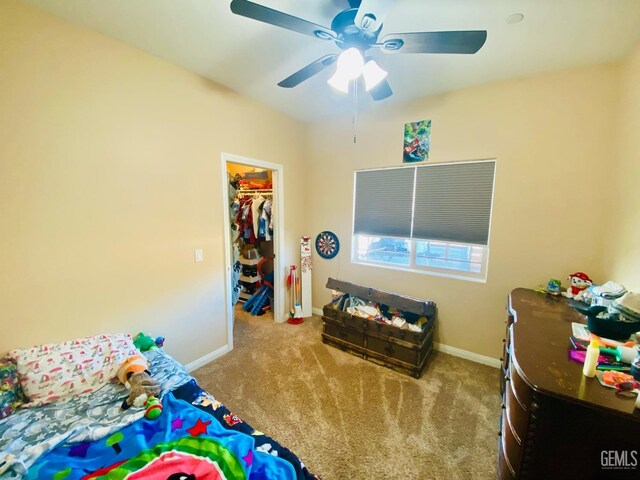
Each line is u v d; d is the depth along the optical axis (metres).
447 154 2.50
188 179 2.23
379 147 2.89
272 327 3.26
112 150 1.78
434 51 1.31
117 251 1.86
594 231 1.98
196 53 1.92
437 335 2.73
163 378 1.52
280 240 3.26
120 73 1.78
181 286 2.26
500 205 2.30
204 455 1.00
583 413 0.90
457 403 1.95
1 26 1.35
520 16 1.46
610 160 1.89
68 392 1.40
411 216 2.79
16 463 0.98
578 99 1.96
